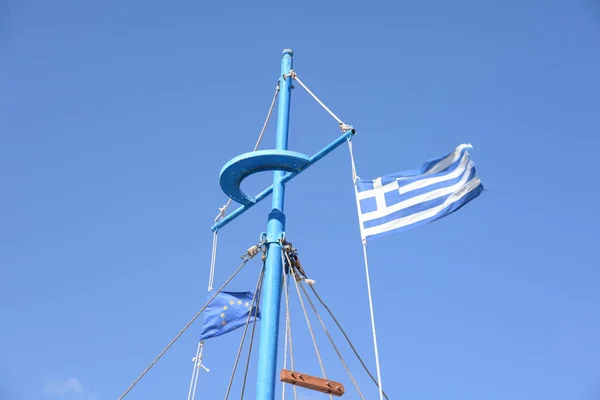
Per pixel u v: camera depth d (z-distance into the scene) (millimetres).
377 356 19312
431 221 22500
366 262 21500
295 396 21781
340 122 23875
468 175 22906
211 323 25141
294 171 23578
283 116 26500
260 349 21219
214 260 26812
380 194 23391
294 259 23297
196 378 25109
